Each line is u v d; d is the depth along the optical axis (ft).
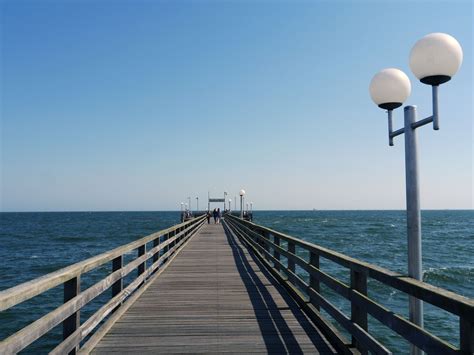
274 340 16.48
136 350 15.34
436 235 180.55
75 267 12.88
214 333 17.34
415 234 11.71
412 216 11.78
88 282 61.00
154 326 18.28
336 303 43.55
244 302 22.70
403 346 31.99
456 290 59.11
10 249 126.72
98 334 16.51
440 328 36.58
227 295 24.48
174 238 42.63
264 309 21.21
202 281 28.99
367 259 92.38
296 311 20.79
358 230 212.43
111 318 18.66
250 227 51.08
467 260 92.99
